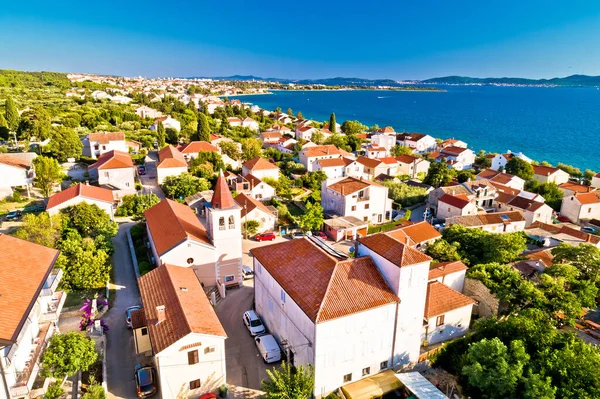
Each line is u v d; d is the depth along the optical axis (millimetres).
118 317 46344
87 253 50562
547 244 73562
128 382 36906
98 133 124250
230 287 55688
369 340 37406
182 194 92062
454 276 51219
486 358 35031
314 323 33906
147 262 56781
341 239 78188
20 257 36688
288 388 31828
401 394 37781
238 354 42219
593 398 31234
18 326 28391
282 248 46188
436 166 117875
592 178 126625
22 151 115125
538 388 31469
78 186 71562
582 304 46219
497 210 98250
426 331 43031
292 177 121438
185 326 34969
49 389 32312
